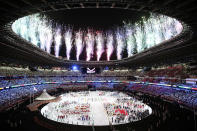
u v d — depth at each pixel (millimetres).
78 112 48531
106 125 35812
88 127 34750
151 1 23531
